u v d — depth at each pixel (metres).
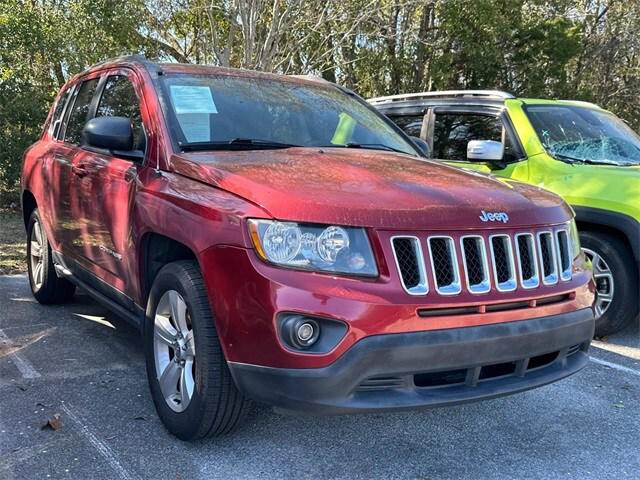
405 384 2.79
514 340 2.95
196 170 3.28
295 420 3.69
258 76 4.60
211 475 3.06
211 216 2.96
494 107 6.45
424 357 2.74
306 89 4.71
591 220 5.38
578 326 3.26
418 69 22.02
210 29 15.88
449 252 2.87
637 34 25.92
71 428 3.47
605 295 5.43
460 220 2.92
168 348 3.45
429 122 6.95
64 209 4.88
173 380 3.38
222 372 3.03
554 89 22.89
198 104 3.94
